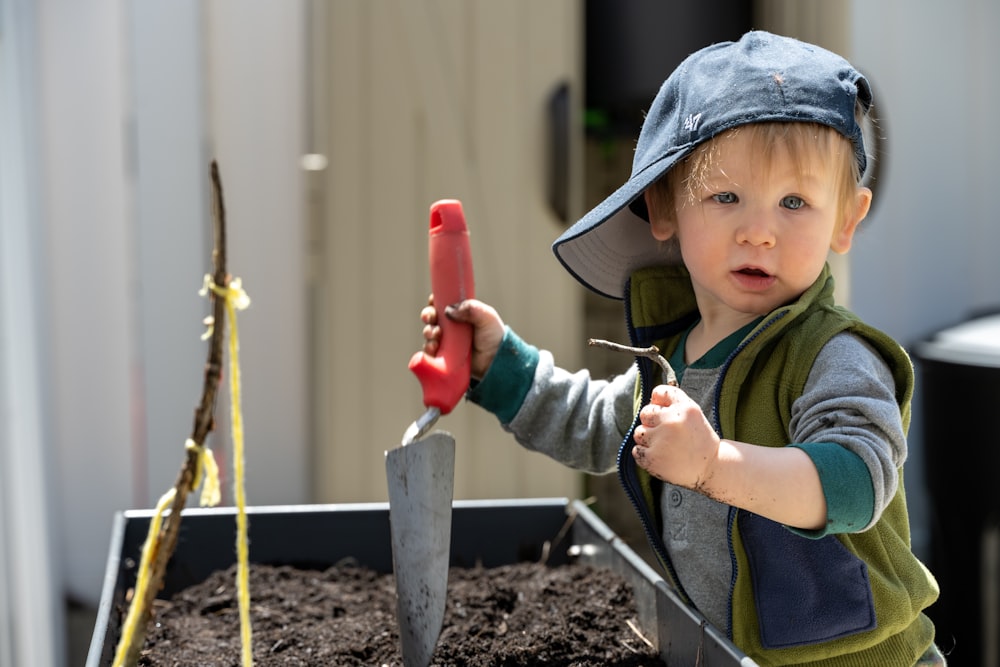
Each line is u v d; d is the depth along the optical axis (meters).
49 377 3.12
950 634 2.80
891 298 3.71
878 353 1.37
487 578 1.82
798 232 1.34
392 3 3.01
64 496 3.19
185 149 3.15
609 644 1.54
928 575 1.46
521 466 3.13
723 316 1.51
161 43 3.13
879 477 1.21
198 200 3.16
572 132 3.10
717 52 1.42
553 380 1.68
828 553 1.37
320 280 3.06
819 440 1.24
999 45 3.72
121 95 3.13
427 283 3.07
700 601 1.48
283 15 3.17
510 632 1.59
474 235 3.07
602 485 3.70
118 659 1.11
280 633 1.62
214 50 3.14
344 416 3.06
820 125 1.33
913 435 2.94
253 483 3.19
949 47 3.68
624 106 3.45
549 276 3.11
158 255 3.16
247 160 3.16
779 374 1.37
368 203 3.03
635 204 1.61
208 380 1.10
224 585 1.78
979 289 3.78
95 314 3.17
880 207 3.66
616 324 3.76
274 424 3.20
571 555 1.91
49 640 3.03
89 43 3.12
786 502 1.19
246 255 3.16
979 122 3.73
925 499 2.87
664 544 1.52
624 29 3.31
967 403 2.73
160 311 3.16
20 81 2.96
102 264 3.16
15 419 2.98
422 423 1.48
